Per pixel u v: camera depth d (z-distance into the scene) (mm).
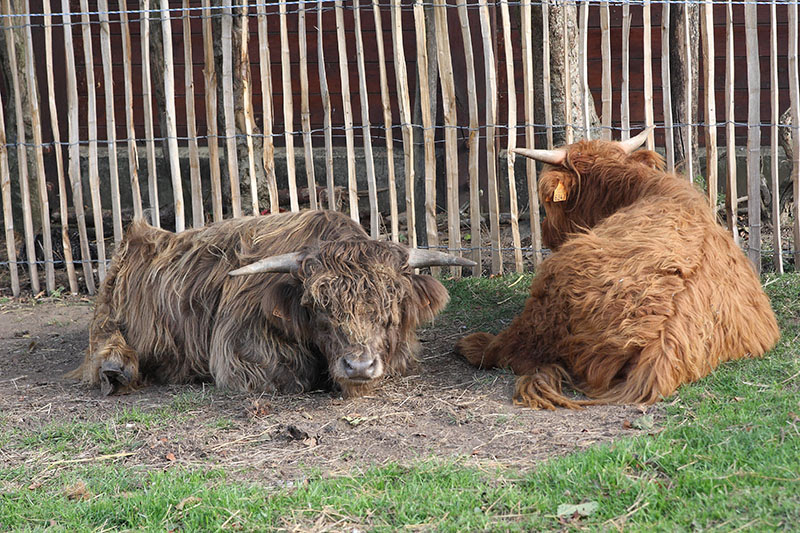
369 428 4555
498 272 7969
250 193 8867
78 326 7281
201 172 10844
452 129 7812
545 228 6461
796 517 3178
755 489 3393
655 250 4797
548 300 5152
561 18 8164
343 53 7723
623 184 5828
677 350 4598
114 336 5695
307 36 11031
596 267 4883
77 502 3855
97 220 8141
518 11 10008
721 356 4910
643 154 6086
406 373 5461
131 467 4238
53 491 4023
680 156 8648
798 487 3363
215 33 8633
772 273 7309
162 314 5641
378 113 11133
